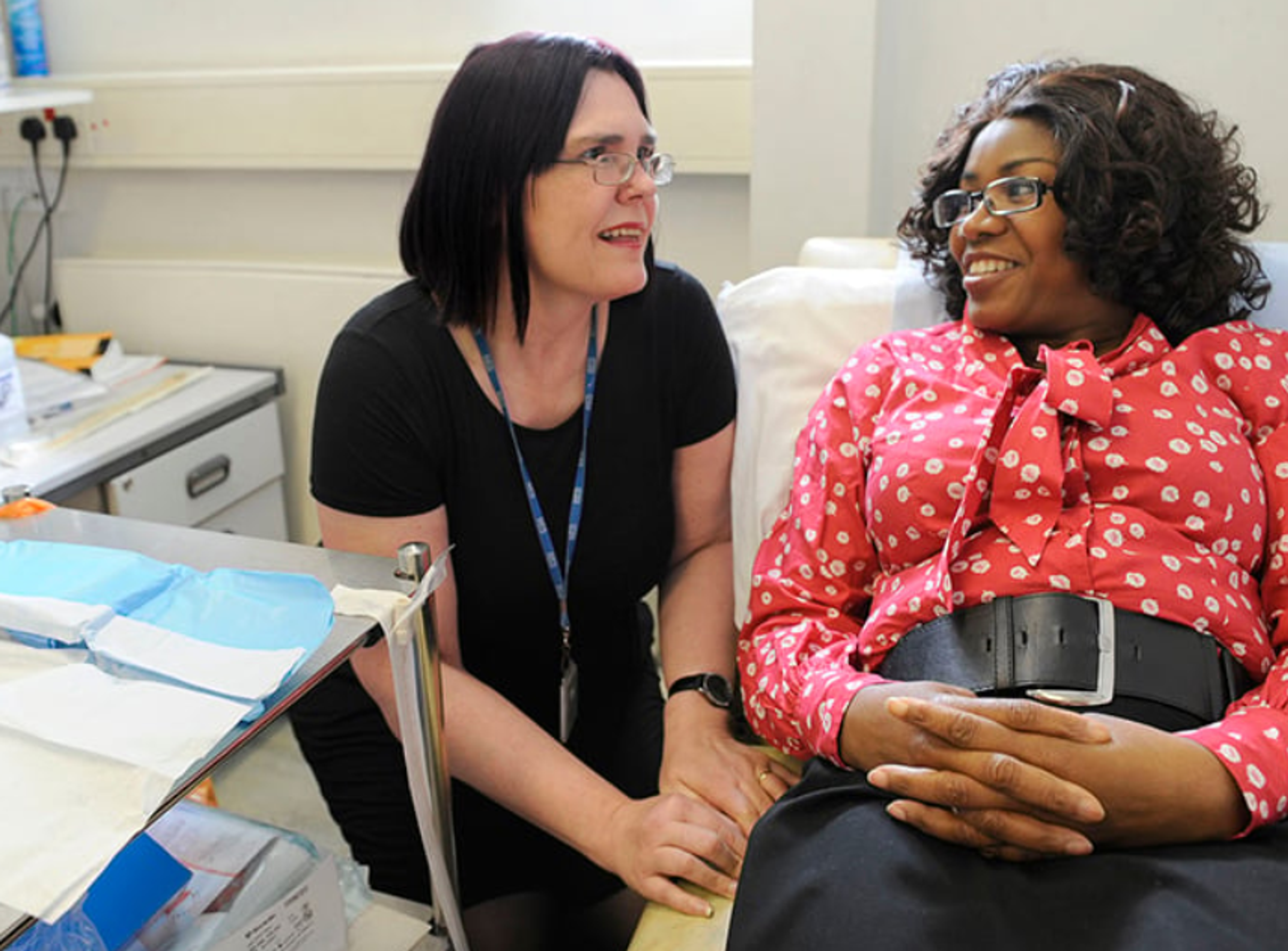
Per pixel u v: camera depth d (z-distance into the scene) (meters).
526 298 1.17
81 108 2.21
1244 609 1.06
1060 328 1.17
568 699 1.32
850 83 1.67
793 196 1.76
